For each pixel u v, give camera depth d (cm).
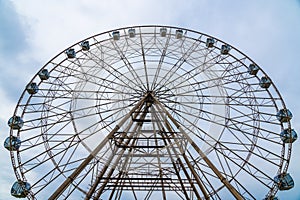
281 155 3347
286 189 3234
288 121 3409
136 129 3622
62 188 2975
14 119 3331
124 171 3362
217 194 3366
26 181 3250
